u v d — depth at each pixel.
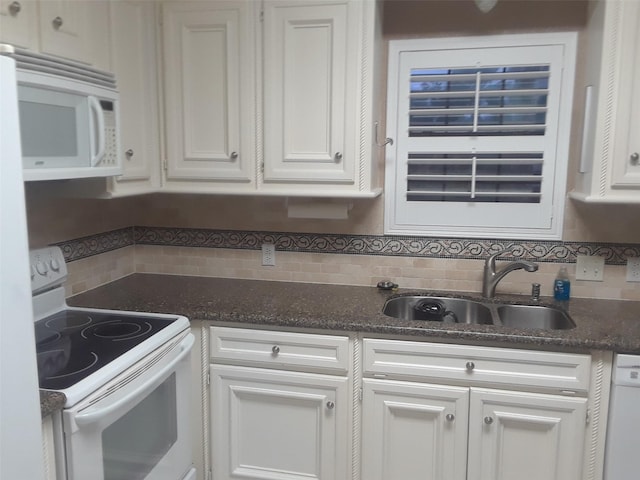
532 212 2.23
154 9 2.16
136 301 2.14
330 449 1.97
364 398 1.91
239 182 2.20
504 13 2.16
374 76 2.06
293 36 2.05
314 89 2.06
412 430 1.90
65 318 1.92
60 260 2.01
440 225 2.32
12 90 1.02
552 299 2.22
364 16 1.98
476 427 1.83
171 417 1.80
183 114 2.19
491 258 2.23
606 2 1.80
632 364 1.70
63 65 1.62
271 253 2.50
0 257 1.00
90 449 1.37
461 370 1.82
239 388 2.01
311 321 1.89
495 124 2.21
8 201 1.01
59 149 1.59
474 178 2.24
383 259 2.39
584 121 1.96
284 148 2.12
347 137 2.05
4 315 1.01
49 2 1.61
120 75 2.00
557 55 2.13
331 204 2.31
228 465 2.07
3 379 1.01
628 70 1.80
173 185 2.25
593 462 1.80
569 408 1.76
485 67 2.19
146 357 1.62
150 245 2.64
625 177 1.85
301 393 1.96
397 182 2.33
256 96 2.12
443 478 1.89
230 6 2.08
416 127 2.27
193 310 1.99
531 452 1.83
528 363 1.78
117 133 1.89
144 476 1.64
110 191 1.99
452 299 2.27
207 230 2.56
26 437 1.07
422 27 2.23
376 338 1.88
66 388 1.33
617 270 2.19
